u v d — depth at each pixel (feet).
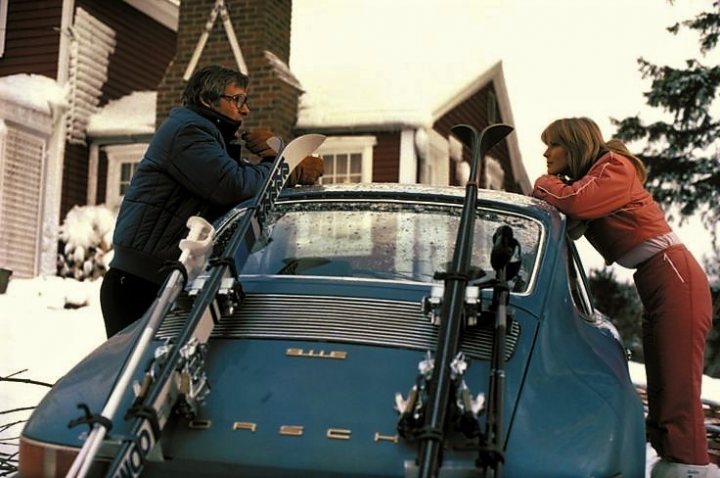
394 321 8.14
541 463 6.86
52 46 52.90
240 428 7.13
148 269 11.33
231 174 10.91
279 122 44.37
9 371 22.74
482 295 8.69
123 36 57.31
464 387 6.84
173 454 7.04
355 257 9.64
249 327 8.25
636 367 29.09
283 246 9.91
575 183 10.67
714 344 49.14
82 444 7.18
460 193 10.54
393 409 7.14
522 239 9.77
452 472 6.53
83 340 27.91
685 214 65.57
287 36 47.32
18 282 39.99
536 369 7.88
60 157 50.55
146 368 7.73
